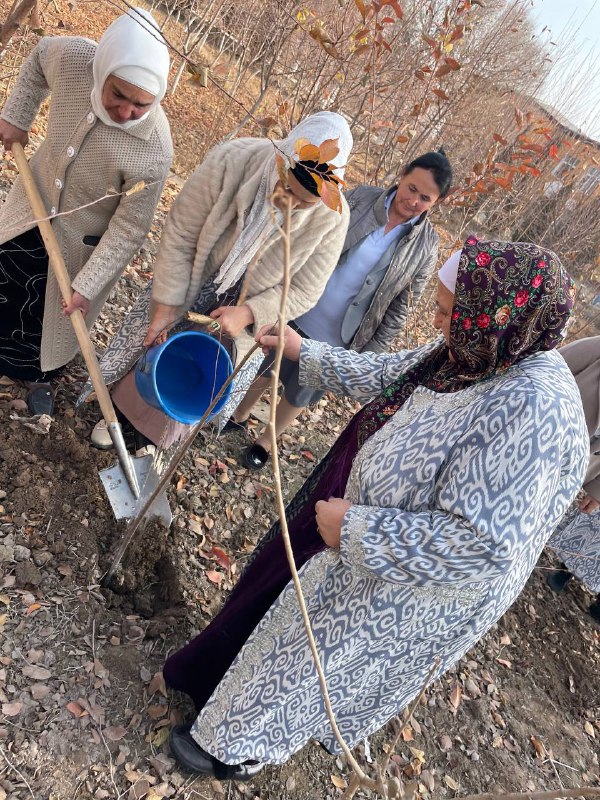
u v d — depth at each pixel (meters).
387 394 1.71
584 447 1.43
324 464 1.98
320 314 2.96
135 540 2.33
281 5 3.93
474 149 6.63
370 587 1.56
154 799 1.87
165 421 2.47
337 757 2.32
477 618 1.59
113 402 2.53
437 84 5.38
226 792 2.01
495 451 1.33
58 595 2.14
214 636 1.90
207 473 2.99
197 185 2.10
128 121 1.99
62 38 2.11
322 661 1.59
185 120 6.39
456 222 8.16
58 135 2.13
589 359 2.92
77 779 1.81
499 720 2.91
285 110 4.26
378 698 1.76
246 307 2.12
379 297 2.88
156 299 2.21
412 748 2.54
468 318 1.43
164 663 2.18
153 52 1.86
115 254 2.22
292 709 1.71
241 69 6.48
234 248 2.05
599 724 3.28
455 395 1.48
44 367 2.49
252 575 1.97
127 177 2.11
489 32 5.68
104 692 2.01
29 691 1.90
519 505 1.32
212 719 1.79
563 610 3.80
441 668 1.70
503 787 2.64
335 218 2.07
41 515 2.28
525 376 1.39
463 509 1.35
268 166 1.97
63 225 2.27
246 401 3.17
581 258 7.99
